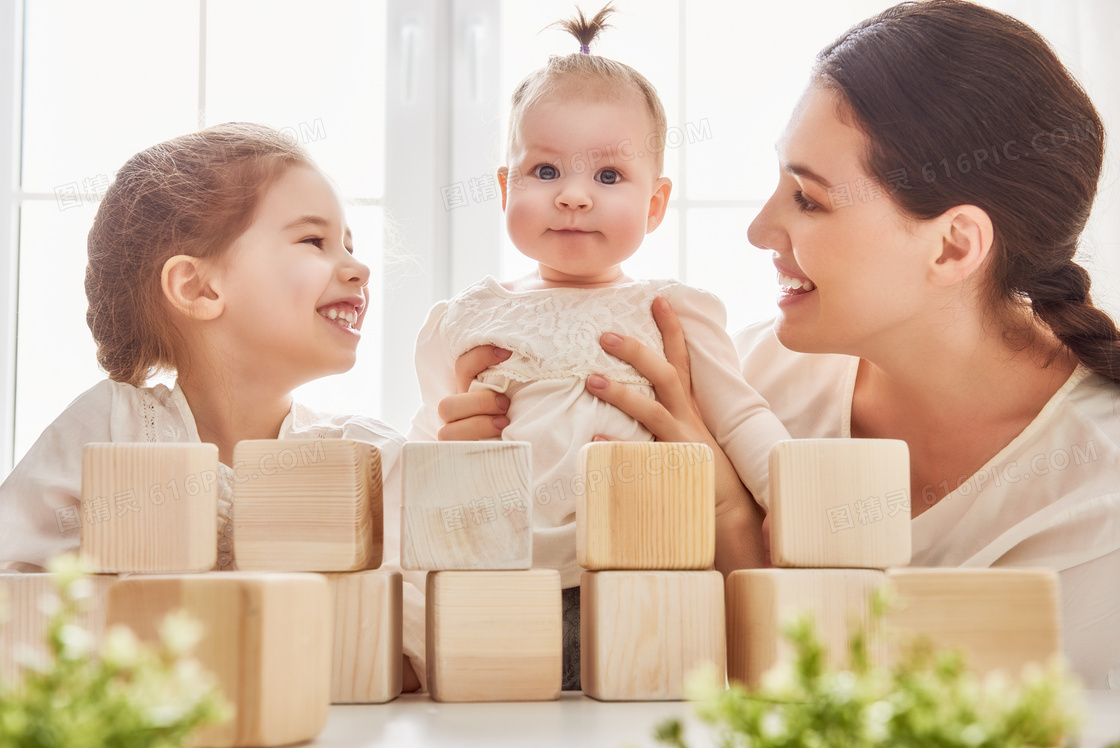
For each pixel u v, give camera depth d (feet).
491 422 3.40
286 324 3.26
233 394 3.34
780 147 3.29
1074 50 4.17
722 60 4.80
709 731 1.84
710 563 2.34
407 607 2.91
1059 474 3.03
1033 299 3.18
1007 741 1.18
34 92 4.80
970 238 3.02
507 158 3.79
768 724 1.36
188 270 3.28
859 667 1.36
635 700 2.27
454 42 4.66
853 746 1.22
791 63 4.80
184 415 3.25
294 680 1.79
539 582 2.31
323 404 4.65
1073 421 3.06
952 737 1.17
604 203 3.54
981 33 3.06
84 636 1.36
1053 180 3.07
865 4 4.48
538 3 4.77
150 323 3.34
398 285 4.60
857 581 2.23
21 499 3.00
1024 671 2.00
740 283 4.77
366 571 2.38
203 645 1.73
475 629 2.29
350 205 4.51
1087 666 2.90
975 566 2.92
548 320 3.57
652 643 2.28
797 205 3.23
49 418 4.71
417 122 4.61
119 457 2.22
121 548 2.20
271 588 1.75
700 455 2.35
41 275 4.74
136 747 1.18
